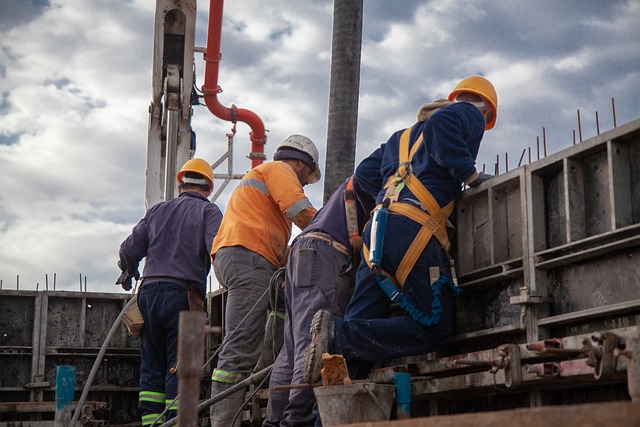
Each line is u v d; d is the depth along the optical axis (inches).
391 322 212.7
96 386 377.7
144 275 305.7
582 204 200.8
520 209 215.2
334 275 236.8
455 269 228.5
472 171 212.2
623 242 184.5
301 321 234.7
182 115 467.2
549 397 197.5
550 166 206.8
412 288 213.8
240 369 266.2
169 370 297.4
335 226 241.8
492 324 219.5
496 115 232.2
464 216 231.5
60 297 389.7
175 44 473.4
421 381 214.5
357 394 196.9
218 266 272.7
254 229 269.9
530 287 205.0
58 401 205.6
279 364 246.2
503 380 191.3
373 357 212.4
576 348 177.0
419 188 218.1
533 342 196.2
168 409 267.9
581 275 197.6
